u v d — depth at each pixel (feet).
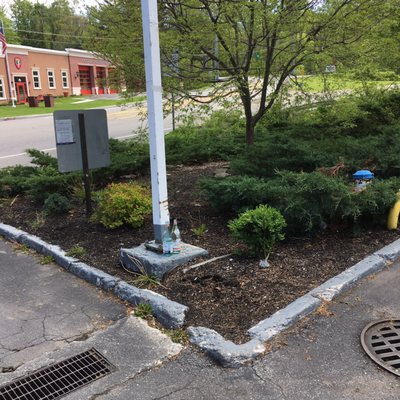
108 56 22.80
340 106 27.07
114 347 10.18
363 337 9.94
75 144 18.47
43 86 141.18
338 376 8.80
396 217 15.58
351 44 21.68
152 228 17.06
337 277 12.28
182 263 13.46
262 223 12.64
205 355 9.67
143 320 11.25
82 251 15.25
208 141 32.19
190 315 11.10
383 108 31.76
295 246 14.65
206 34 20.42
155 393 8.63
